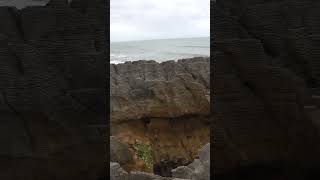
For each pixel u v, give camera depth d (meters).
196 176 6.16
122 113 13.27
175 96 13.13
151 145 13.34
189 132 13.38
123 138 13.12
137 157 12.33
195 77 13.22
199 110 13.23
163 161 13.34
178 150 13.40
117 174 5.45
